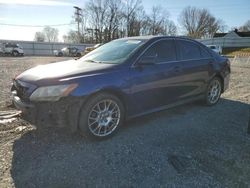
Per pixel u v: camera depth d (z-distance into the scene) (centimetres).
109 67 366
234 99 614
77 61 420
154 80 407
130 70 378
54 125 327
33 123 334
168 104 445
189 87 479
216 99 557
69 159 307
